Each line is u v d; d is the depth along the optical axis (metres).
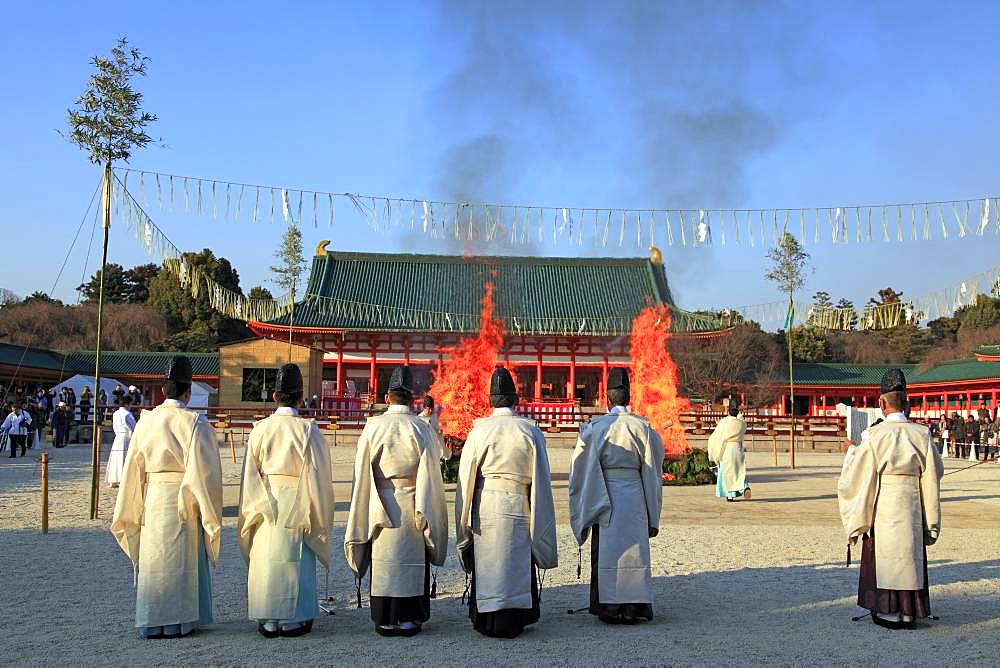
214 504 7.40
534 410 42.19
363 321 57.91
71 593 8.91
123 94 14.55
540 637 7.33
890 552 7.66
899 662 6.55
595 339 57.81
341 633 7.48
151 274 86.50
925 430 7.87
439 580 9.98
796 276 48.06
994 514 16.45
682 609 8.41
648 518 7.98
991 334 61.84
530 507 7.54
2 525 13.60
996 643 7.12
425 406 15.81
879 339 75.75
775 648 6.95
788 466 30.50
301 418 7.64
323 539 7.55
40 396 41.28
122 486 7.43
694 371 53.69
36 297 77.06
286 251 63.69
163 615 7.17
